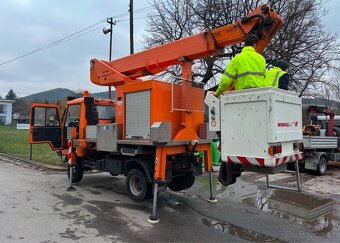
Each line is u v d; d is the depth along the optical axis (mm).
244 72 5117
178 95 6836
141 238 4973
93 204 6910
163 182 6141
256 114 4758
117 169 7512
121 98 7598
